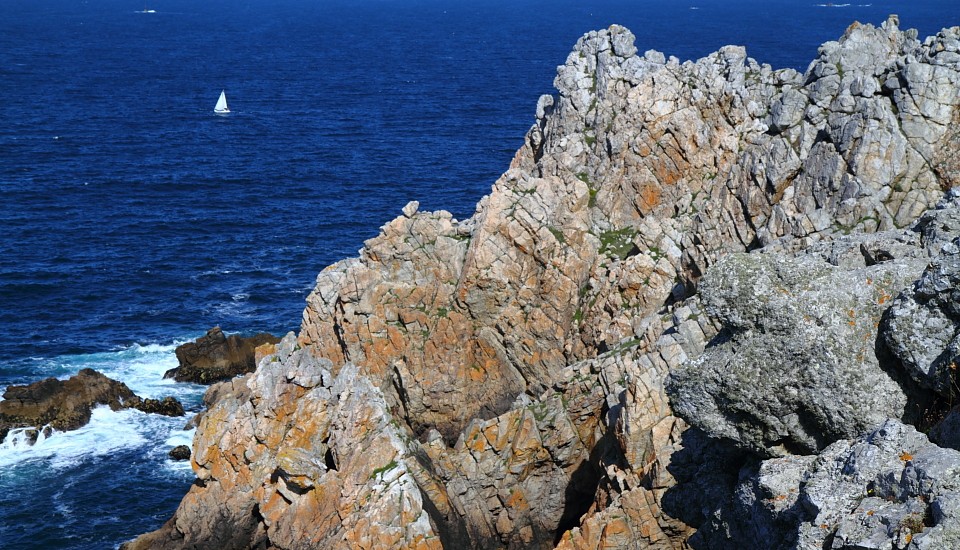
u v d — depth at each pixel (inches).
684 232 2240.4
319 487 2076.8
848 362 1121.4
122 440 3088.1
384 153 7549.2
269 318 4200.3
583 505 2143.2
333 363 2358.5
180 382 3518.7
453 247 2330.2
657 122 2347.4
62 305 4249.5
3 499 2795.3
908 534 876.0
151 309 4232.3
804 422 1155.9
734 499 1167.6
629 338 2086.6
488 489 2132.1
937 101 1910.7
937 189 1894.7
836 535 927.0
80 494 2827.3
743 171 2119.8
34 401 3184.1
